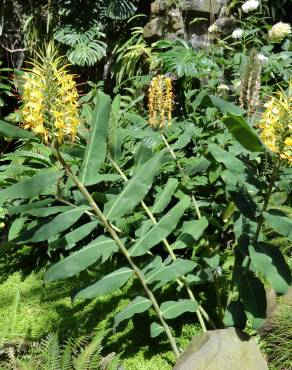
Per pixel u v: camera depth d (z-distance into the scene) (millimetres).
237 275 2264
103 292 2217
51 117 1971
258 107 3779
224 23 5645
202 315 2826
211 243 3143
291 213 3088
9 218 4410
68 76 1979
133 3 7430
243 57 4254
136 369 2492
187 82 5348
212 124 3791
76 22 7672
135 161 2688
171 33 5949
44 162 3787
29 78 1942
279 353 2418
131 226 3338
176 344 2605
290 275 2076
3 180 3773
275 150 2010
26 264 3914
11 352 2363
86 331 2844
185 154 3879
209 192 3477
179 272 2270
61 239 2234
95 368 2234
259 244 2172
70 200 3479
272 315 2537
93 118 2283
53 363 2176
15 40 8695
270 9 6113
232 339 2170
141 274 2314
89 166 2244
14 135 1995
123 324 2867
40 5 8156
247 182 2225
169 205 3664
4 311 3184
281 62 4762
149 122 3707
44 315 3104
